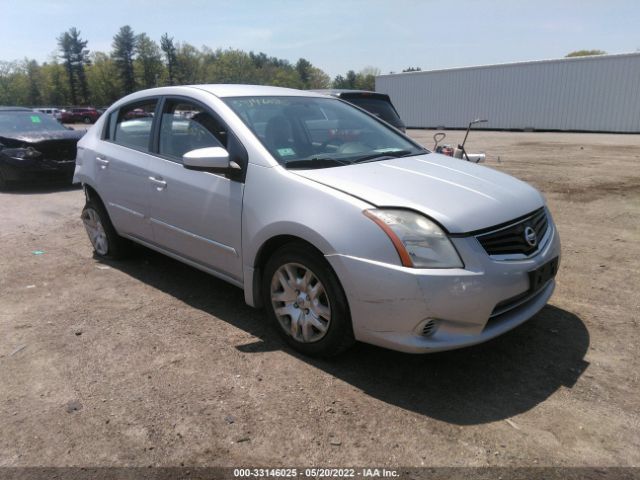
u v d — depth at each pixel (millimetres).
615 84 26578
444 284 2670
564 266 4898
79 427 2623
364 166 3463
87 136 5258
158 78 104250
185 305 4125
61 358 3303
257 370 3135
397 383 2988
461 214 2842
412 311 2715
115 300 4238
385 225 2781
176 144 4102
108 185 4738
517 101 30500
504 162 13234
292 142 3664
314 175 3221
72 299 4266
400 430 2574
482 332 2840
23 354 3361
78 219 7098
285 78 127188
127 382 3018
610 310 3902
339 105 4512
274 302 3377
